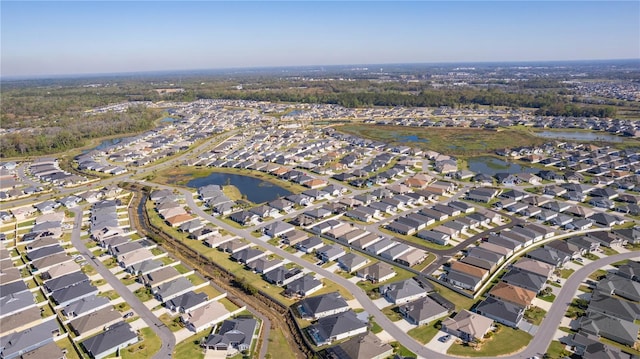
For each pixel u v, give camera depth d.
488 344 80.25
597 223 137.62
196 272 111.44
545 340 81.25
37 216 155.88
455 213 147.00
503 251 115.50
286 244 127.75
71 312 92.44
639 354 76.94
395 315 90.38
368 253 120.25
